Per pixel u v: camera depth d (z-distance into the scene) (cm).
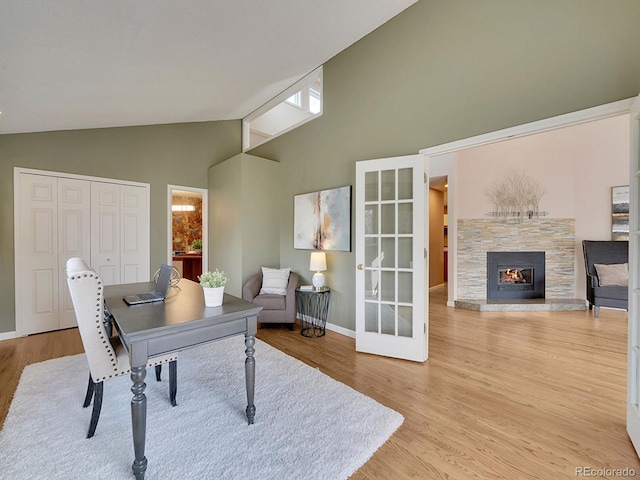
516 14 225
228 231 452
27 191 351
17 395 217
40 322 361
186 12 212
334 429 180
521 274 536
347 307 362
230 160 448
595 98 190
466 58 253
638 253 168
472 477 145
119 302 197
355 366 274
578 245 507
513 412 199
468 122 252
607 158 485
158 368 241
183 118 459
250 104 470
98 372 170
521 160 526
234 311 175
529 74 218
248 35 269
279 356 294
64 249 376
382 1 281
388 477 145
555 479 144
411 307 290
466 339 343
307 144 416
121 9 189
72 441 168
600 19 188
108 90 296
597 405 207
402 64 301
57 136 370
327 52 357
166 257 461
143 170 441
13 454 158
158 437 172
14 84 244
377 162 301
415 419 192
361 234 312
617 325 395
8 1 161
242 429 180
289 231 448
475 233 536
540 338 346
